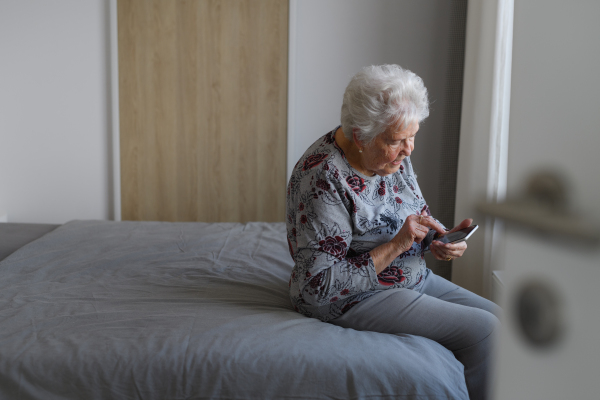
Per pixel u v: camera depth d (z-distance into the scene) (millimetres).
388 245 1279
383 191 1394
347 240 1286
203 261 1833
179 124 3256
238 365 1105
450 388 1070
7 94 3246
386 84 1220
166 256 1886
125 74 3211
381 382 1075
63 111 3268
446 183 3053
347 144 1370
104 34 3189
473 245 2498
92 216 3381
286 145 3270
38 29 3184
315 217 1278
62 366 1108
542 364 151
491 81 2338
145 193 3330
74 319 1315
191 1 3137
